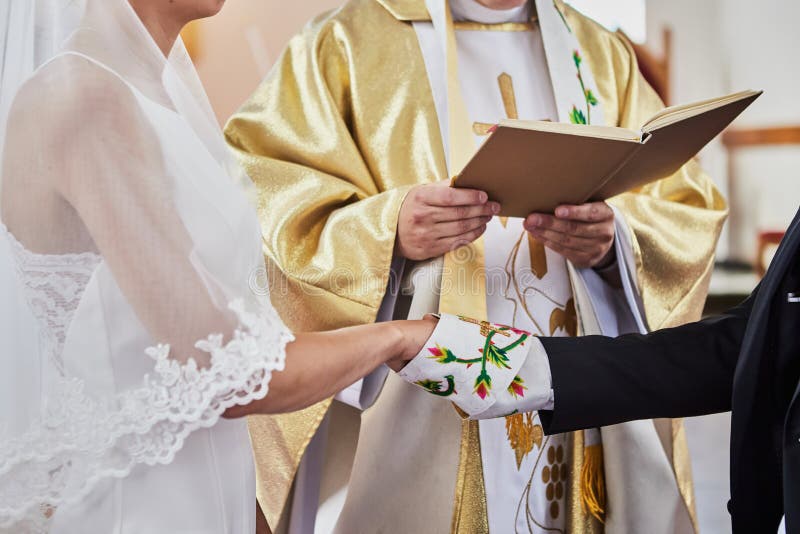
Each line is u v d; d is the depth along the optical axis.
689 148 1.88
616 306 2.26
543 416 1.67
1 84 1.25
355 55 2.24
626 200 2.26
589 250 2.06
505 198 1.88
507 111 2.23
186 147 1.22
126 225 1.13
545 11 2.29
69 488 1.16
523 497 2.05
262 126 2.24
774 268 1.46
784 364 1.46
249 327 1.16
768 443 1.48
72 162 1.13
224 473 1.27
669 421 2.22
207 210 1.20
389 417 2.07
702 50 6.14
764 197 6.24
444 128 2.16
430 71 2.21
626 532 2.16
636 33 6.17
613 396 1.64
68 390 1.15
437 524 2.01
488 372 1.58
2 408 1.18
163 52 1.36
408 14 2.26
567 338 1.70
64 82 1.16
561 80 2.26
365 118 2.20
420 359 1.55
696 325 1.75
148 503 1.18
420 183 2.13
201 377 1.13
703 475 4.45
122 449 1.17
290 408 1.25
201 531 1.20
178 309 1.13
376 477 2.07
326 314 1.98
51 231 1.16
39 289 1.16
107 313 1.16
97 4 1.24
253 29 4.71
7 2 1.26
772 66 6.12
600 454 2.16
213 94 4.75
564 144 1.62
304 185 2.10
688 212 2.29
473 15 2.29
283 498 2.02
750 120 6.22
